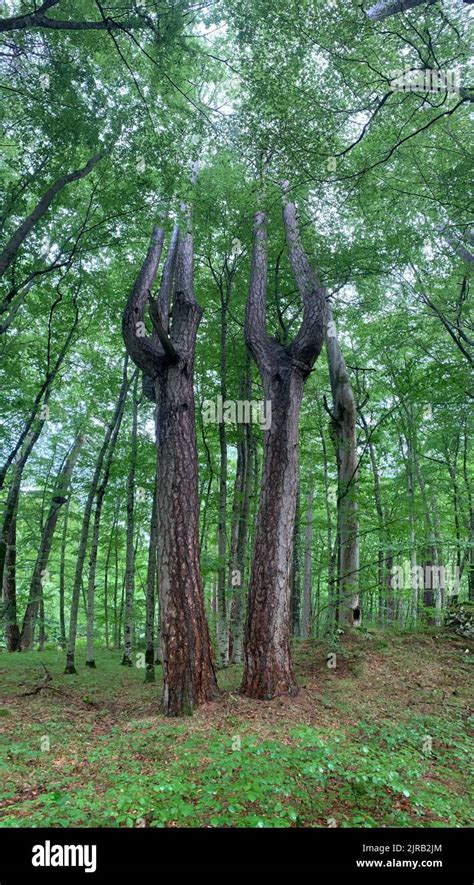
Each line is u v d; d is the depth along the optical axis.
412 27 6.10
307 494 17.56
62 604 19.36
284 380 9.00
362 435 16.83
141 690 9.80
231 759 4.85
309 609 17.89
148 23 6.82
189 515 8.12
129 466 12.96
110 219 9.62
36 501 18.56
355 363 15.72
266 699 7.66
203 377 13.41
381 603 18.34
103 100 8.15
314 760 4.67
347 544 11.80
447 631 11.87
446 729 7.17
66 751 6.00
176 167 8.45
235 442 13.70
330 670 9.60
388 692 8.65
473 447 16.39
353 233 10.16
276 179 8.34
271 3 6.20
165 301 10.63
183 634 7.62
